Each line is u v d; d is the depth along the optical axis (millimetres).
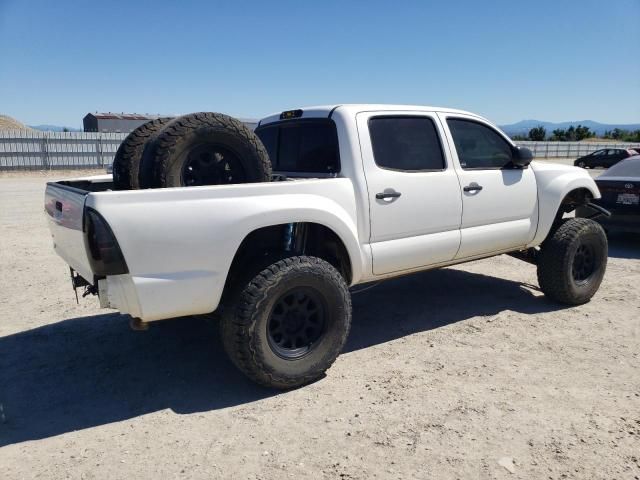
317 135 4406
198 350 4496
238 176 3811
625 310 5379
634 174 8672
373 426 3244
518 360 4176
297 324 3732
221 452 3002
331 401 3574
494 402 3512
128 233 3062
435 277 6703
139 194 3102
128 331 4938
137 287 3127
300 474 2795
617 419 3289
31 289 6254
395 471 2807
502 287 6238
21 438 3182
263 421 3332
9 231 10039
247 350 3465
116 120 46719
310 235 4129
